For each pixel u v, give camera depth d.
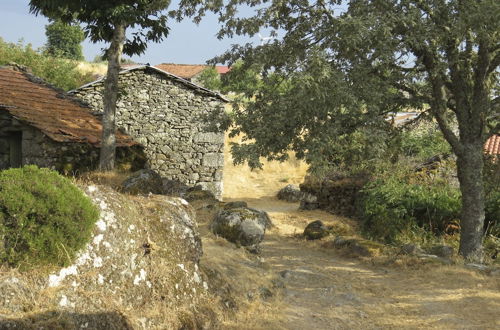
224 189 24.73
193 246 5.89
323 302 6.60
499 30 8.37
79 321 4.11
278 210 19.36
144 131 17.61
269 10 9.01
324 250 10.17
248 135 8.55
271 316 5.82
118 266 4.82
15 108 13.18
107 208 5.09
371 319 6.05
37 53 28.97
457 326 5.77
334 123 8.47
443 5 8.92
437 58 9.54
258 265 7.78
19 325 3.71
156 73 17.72
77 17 13.52
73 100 16.12
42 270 4.18
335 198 17.77
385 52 8.24
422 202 12.83
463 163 10.12
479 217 9.98
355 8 8.87
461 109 10.19
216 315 5.43
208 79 37.97
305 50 9.15
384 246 9.59
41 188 4.24
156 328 4.70
